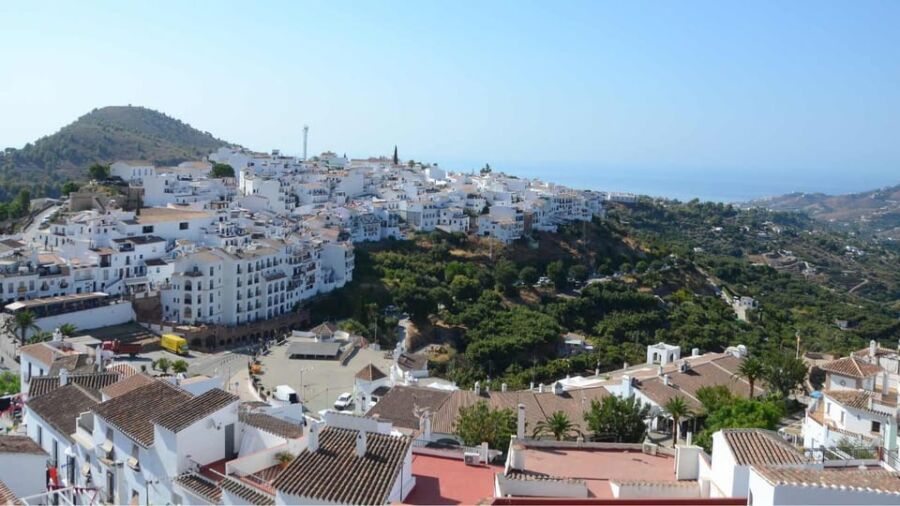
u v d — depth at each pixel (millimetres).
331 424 61688
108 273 191250
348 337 188375
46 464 58062
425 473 59438
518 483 49781
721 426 87750
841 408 85875
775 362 126750
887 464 55938
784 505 34375
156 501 54188
